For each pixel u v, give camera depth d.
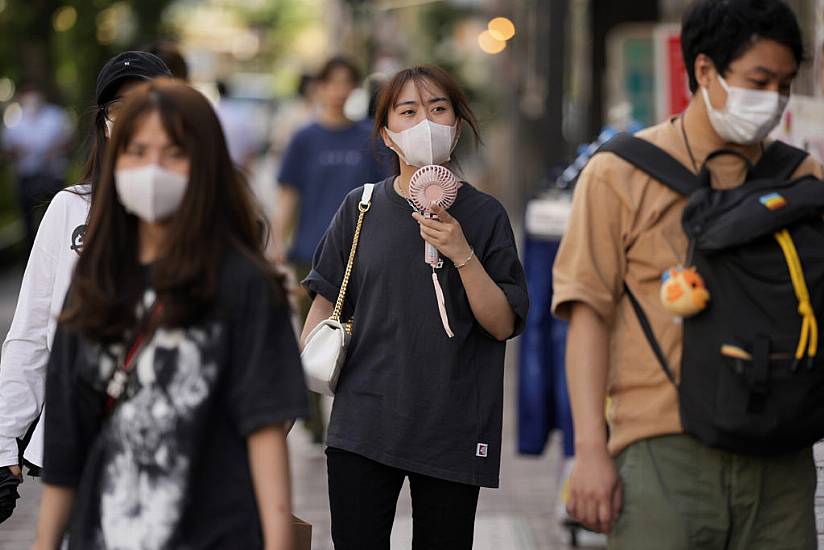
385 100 10.94
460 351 10.51
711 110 8.80
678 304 8.40
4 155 46.47
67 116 56.88
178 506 7.14
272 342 7.27
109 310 7.22
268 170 67.69
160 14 68.31
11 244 51.38
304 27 162.88
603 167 9.03
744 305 8.33
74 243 10.18
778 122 8.72
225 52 151.50
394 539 16.19
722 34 8.64
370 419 10.49
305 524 9.87
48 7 61.25
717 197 8.59
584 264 8.91
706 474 8.55
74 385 7.45
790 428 8.25
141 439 7.19
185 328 7.18
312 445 21.27
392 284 10.58
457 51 72.50
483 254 10.77
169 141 7.17
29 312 10.20
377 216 10.85
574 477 8.77
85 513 7.34
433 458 10.39
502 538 16.50
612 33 32.03
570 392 8.94
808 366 8.20
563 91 28.44
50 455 7.52
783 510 8.66
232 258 7.26
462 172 11.59
